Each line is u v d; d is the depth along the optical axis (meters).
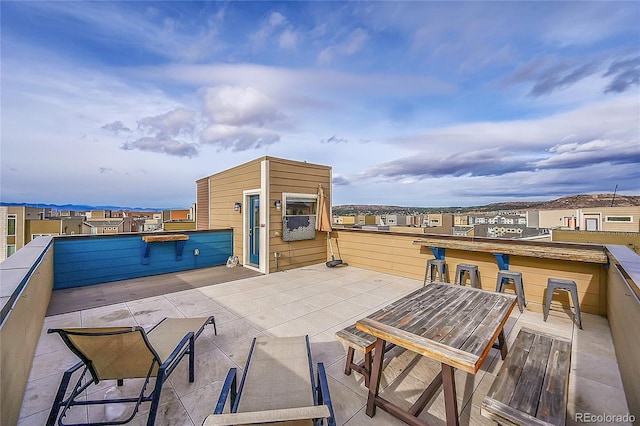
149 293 4.90
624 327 2.42
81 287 5.24
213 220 8.68
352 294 4.88
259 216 6.59
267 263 6.35
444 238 5.60
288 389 1.72
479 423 1.89
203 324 2.78
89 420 1.92
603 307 3.95
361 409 2.05
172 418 1.94
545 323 3.72
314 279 5.90
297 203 6.98
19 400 2.00
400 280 5.83
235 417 1.04
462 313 2.20
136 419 1.93
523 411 1.46
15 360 1.93
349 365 2.45
